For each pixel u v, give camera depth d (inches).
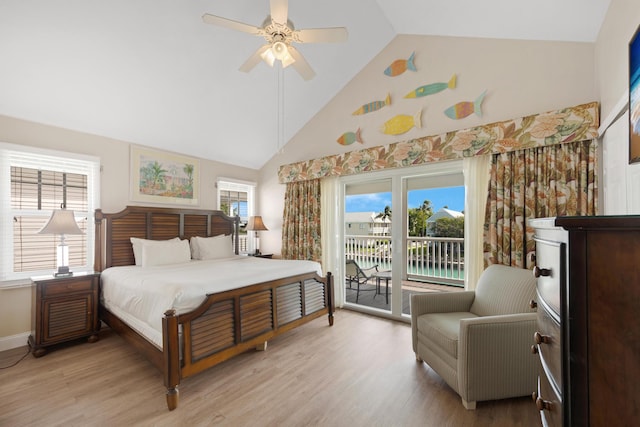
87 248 129.3
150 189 149.4
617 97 69.5
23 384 82.5
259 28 77.7
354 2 117.0
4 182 108.8
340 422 67.0
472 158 112.6
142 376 87.1
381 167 138.3
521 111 103.6
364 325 132.4
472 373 70.7
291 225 176.4
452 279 143.9
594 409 27.1
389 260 158.2
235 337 90.4
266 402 74.4
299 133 179.3
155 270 113.0
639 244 25.3
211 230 171.9
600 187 85.7
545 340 36.7
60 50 96.0
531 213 97.4
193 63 117.6
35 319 100.3
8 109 107.1
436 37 126.0
